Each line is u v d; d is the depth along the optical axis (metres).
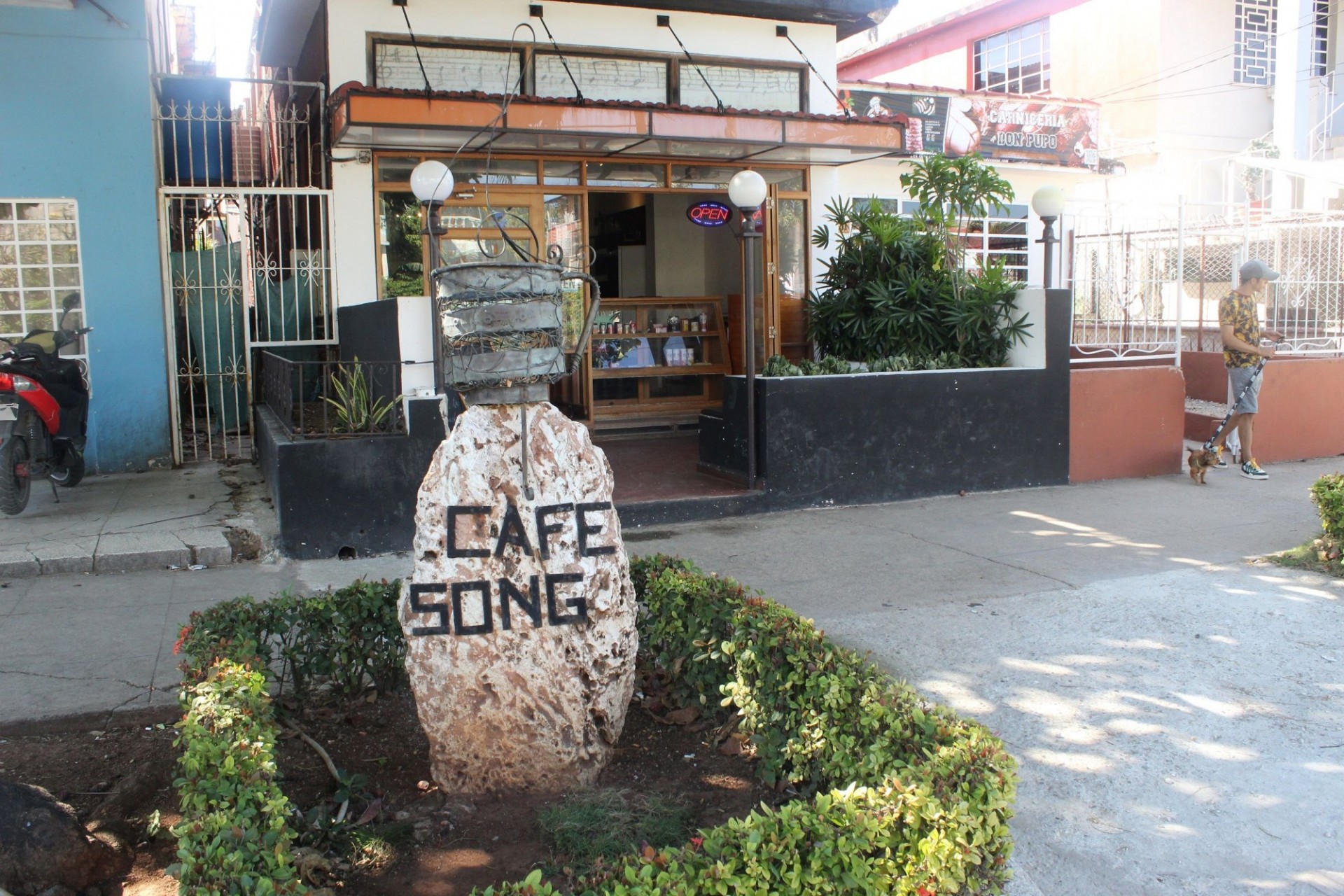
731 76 11.66
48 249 9.52
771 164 11.89
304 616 4.60
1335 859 3.52
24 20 9.27
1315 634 5.66
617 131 9.55
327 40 10.02
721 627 4.41
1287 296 12.36
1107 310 12.12
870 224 10.29
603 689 3.95
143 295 9.75
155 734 4.55
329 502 7.39
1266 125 19.02
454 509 3.79
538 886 2.56
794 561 7.36
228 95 11.08
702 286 13.98
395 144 9.77
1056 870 3.46
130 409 9.80
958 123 13.95
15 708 4.73
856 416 9.20
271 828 2.92
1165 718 4.62
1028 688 4.96
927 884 2.60
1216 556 7.36
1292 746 4.34
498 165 10.62
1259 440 11.32
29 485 8.00
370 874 3.41
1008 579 6.80
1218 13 18.50
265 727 3.46
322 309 10.34
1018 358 10.06
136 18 9.53
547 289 3.84
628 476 9.79
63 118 9.45
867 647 5.50
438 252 7.98
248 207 10.50
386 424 7.80
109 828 3.62
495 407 3.86
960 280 10.40
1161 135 18.22
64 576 6.90
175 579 6.87
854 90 13.17
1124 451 10.38
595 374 12.12
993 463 9.79
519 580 3.82
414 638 3.81
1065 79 19.73
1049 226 10.06
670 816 3.67
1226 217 13.32
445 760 3.88
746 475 9.14
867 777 3.18
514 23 10.61
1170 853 3.56
